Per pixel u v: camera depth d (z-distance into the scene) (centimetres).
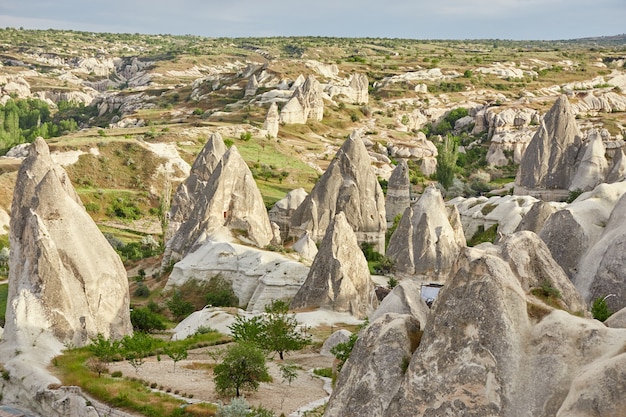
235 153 8294
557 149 10906
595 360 2381
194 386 4119
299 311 6316
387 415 2556
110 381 4147
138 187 13075
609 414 2180
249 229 8006
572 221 5931
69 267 5297
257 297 6844
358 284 6575
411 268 7738
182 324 6119
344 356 4181
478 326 2505
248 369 3934
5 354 4688
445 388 2491
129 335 5369
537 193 10925
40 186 5378
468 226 9538
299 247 8056
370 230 9294
